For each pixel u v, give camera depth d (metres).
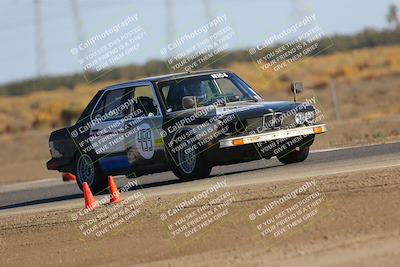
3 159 98.62
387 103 113.25
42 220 35.50
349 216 27.03
